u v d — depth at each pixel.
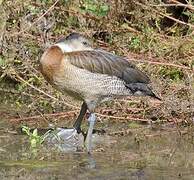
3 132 12.50
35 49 15.27
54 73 12.08
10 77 15.09
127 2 15.89
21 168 10.34
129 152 11.41
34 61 15.09
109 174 10.10
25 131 12.12
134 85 12.58
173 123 13.28
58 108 14.02
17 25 15.50
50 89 14.31
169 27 16.20
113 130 12.78
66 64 12.02
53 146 11.70
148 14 15.84
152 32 15.62
